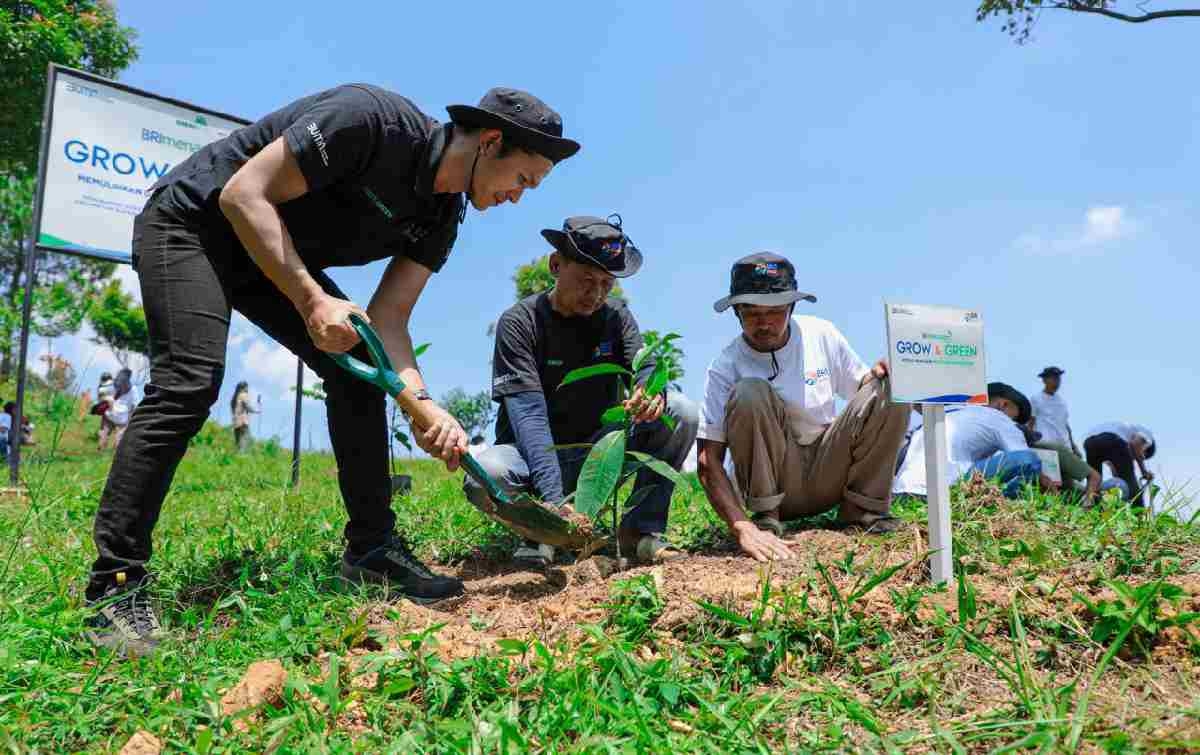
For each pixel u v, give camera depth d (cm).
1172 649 190
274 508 448
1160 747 147
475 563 361
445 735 162
